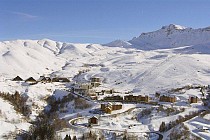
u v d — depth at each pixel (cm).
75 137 10231
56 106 15988
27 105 15288
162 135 11119
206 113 12619
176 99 16025
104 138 10875
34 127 11231
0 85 17288
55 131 11094
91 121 12281
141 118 13475
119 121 12788
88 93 17700
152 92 18962
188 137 10088
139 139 10675
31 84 18638
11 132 11006
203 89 17862
